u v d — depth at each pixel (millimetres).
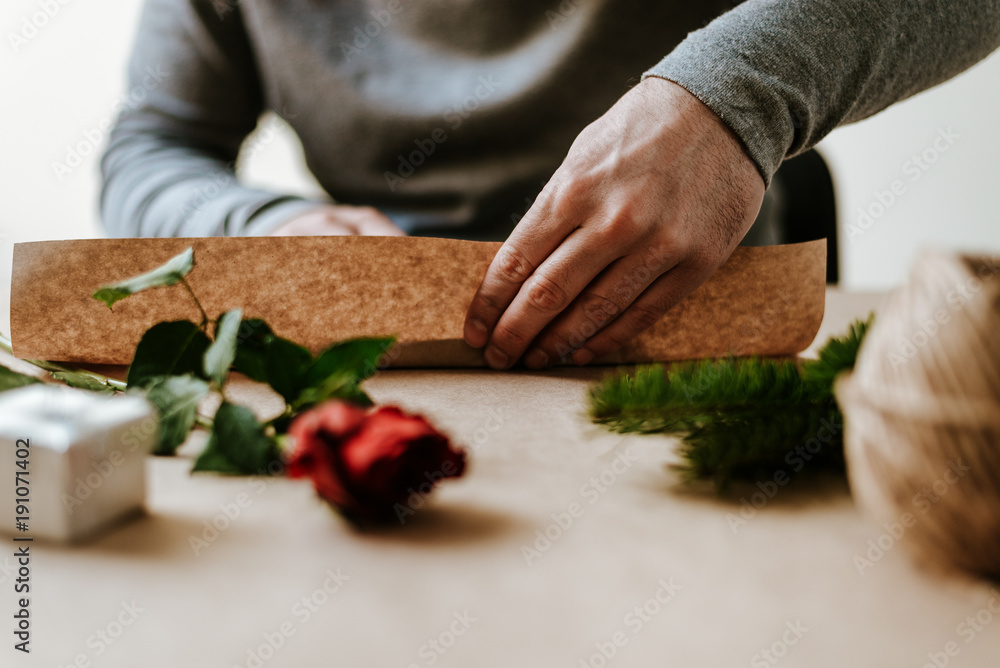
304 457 398
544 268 578
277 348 451
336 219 689
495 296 599
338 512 412
